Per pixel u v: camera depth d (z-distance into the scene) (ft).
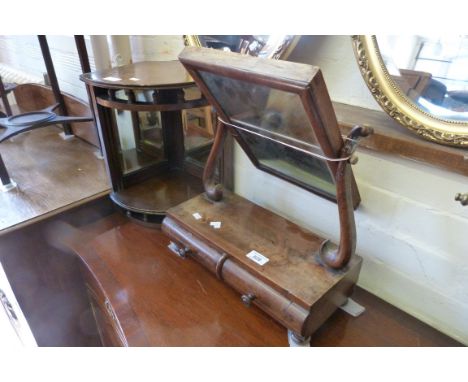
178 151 4.03
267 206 3.42
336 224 2.87
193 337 2.35
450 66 1.87
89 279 3.38
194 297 2.67
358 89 2.51
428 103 1.99
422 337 2.40
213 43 2.97
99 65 3.87
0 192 3.54
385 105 2.11
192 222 2.79
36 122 3.63
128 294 2.69
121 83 2.64
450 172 2.06
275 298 2.20
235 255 2.43
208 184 3.03
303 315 2.07
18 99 5.44
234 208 2.97
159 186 3.82
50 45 4.91
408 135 2.11
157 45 3.88
